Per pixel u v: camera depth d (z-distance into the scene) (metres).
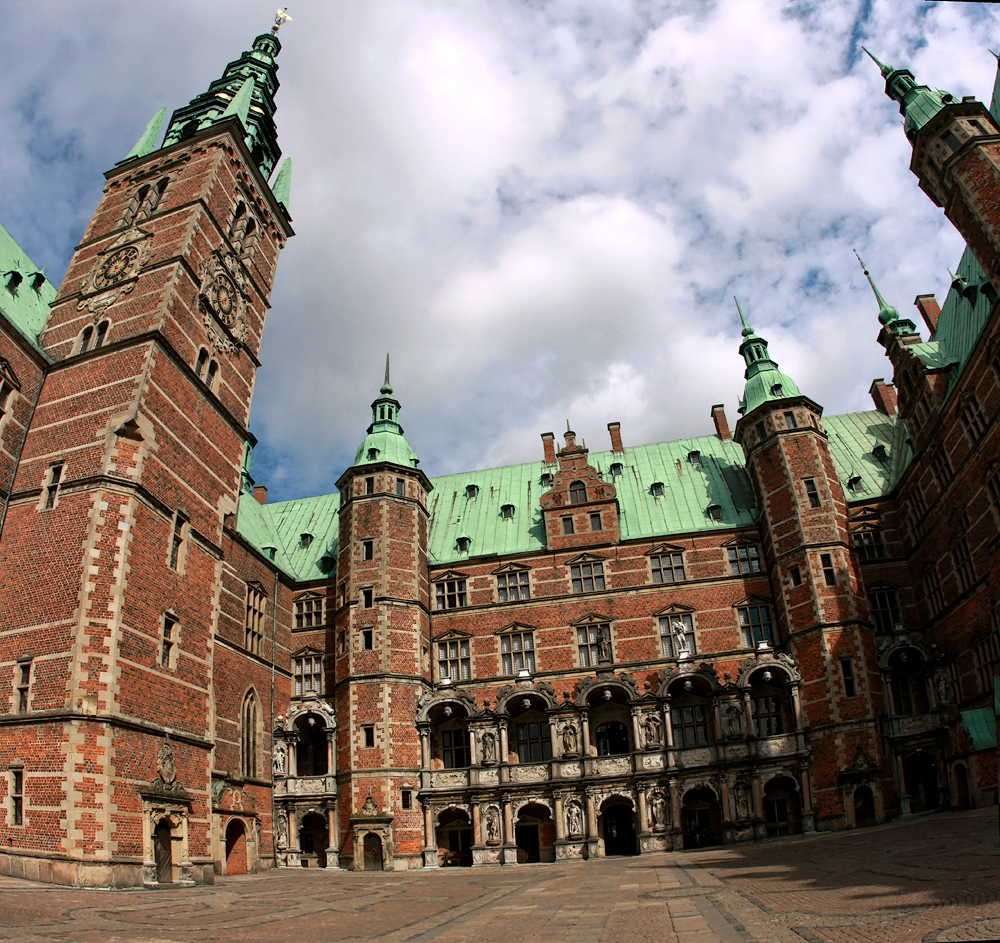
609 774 41.75
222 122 42.75
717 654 46.00
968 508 39.28
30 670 26.77
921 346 46.09
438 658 49.34
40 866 23.67
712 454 56.59
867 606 44.25
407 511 50.50
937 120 37.81
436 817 42.84
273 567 48.72
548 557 50.59
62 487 29.84
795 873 19.56
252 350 42.28
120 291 36.28
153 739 28.00
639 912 14.83
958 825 27.09
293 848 42.75
